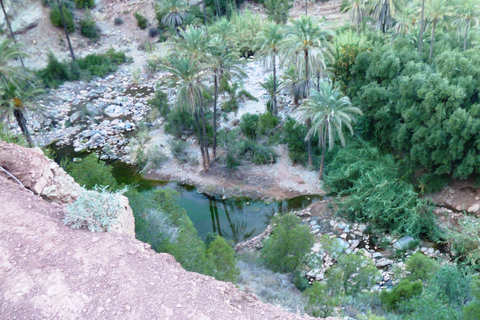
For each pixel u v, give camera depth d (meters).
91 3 55.44
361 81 30.56
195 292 6.78
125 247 7.53
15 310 5.95
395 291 13.66
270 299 12.54
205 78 25.27
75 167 15.76
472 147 21.75
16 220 7.85
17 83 25.28
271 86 33.09
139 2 56.25
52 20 48.91
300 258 16.44
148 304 6.31
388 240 21.38
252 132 31.33
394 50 29.75
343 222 23.08
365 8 39.59
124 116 37.84
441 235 20.81
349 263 14.77
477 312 9.84
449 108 22.14
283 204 25.67
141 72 47.94
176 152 30.52
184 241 13.42
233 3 58.69
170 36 51.00
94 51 50.78
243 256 19.58
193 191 27.59
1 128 16.91
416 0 37.81
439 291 11.99
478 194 23.17
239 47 46.78
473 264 18.02
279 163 29.16
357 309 12.70
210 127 31.94
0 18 45.03
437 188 23.95
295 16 56.81
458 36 32.69
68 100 40.97
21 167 9.38
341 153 26.05
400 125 25.30
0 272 6.60
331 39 39.34
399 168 24.78
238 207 25.83
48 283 6.47
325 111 23.34
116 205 8.41
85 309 6.07
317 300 12.25
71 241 7.50
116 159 31.41
